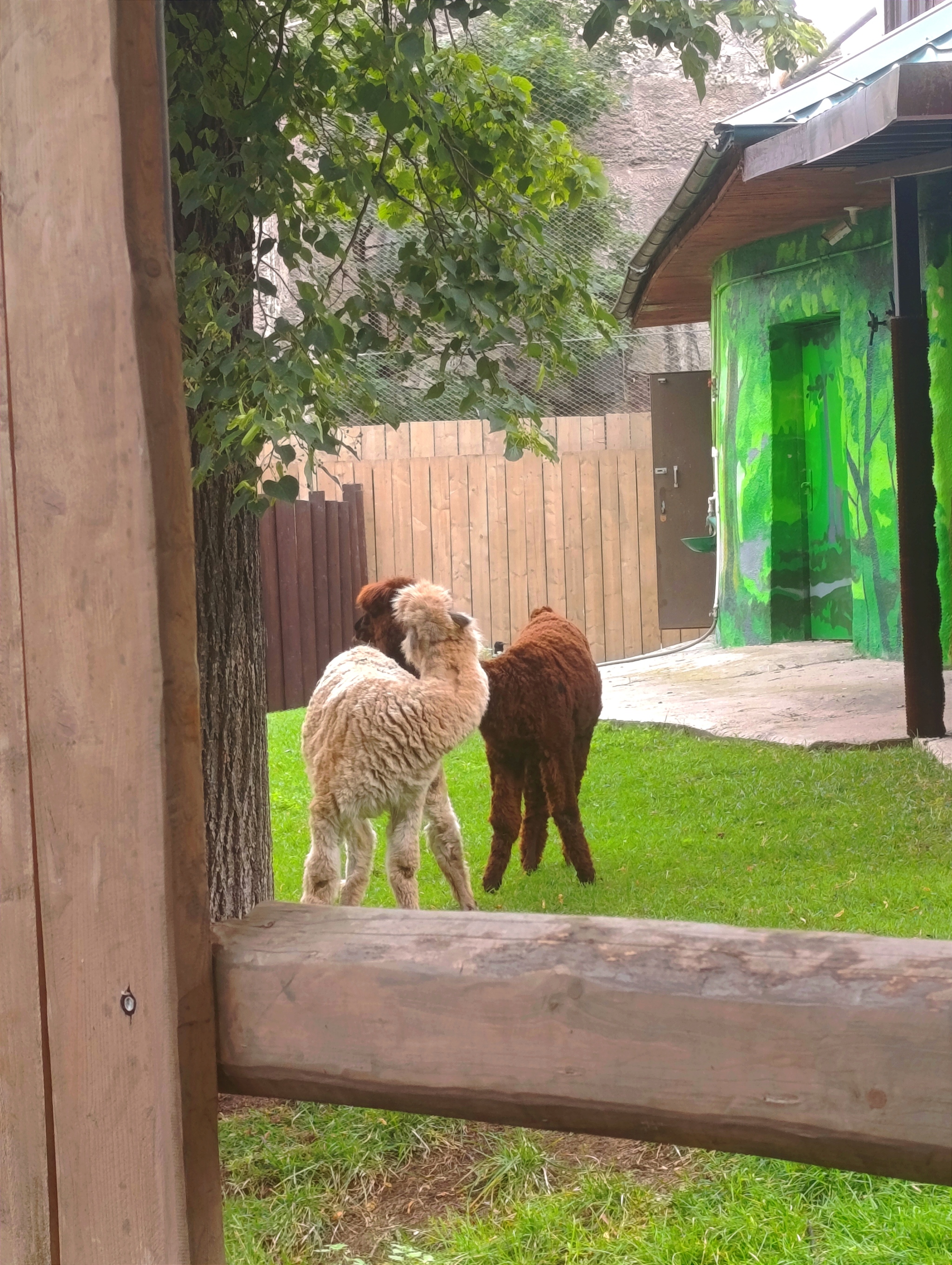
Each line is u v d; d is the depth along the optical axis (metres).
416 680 4.57
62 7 1.59
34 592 1.67
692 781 7.56
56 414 1.64
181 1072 1.61
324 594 14.12
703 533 14.85
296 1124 3.77
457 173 4.17
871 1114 1.37
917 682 7.46
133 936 1.62
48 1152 1.69
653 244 11.42
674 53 3.60
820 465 11.93
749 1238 2.83
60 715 1.66
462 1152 3.56
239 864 4.59
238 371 3.38
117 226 1.58
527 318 4.22
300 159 4.33
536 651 5.62
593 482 15.87
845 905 4.88
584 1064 1.50
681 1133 1.47
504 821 5.73
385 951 1.62
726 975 1.45
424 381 15.99
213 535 4.43
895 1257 2.67
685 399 14.80
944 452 9.45
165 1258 1.62
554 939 1.55
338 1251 3.13
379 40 3.57
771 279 11.66
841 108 5.82
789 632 12.23
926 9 10.86
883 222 10.00
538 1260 2.92
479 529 15.96
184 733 1.62
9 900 1.70
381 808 4.48
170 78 3.53
